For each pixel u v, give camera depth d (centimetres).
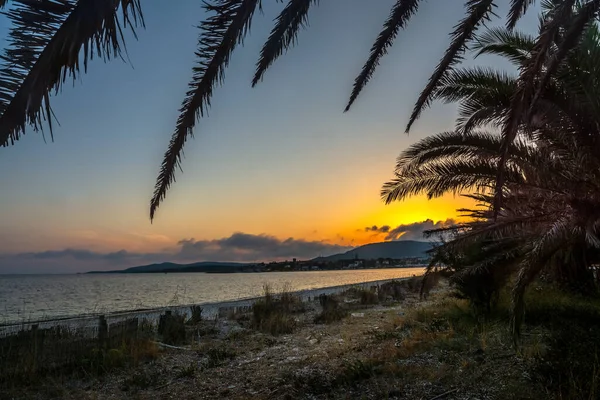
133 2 182
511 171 708
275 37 326
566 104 564
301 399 577
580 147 609
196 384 703
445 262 1041
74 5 167
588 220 593
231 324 1339
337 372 675
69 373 779
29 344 873
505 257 904
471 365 612
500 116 655
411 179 827
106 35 172
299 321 1348
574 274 1052
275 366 778
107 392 679
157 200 289
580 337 575
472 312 960
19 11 164
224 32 247
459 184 793
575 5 335
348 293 2317
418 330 891
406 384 579
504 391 498
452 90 697
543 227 688
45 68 162
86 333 1049
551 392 469
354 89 431
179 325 1121
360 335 1015
